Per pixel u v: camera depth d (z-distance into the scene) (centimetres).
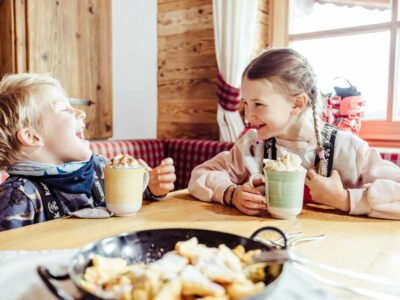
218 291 34
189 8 253
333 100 185
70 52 246
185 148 228
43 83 96
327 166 101
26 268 47
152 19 273
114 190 78
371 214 81
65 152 95
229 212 85
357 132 190
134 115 289
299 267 48
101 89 267
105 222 75
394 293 43
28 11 221
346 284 45
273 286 36
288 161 80
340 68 216
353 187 101
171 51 265
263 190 107
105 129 271
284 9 230
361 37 207
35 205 94
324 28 221
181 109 265
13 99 91
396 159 153
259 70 93
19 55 220
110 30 271
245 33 216
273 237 65
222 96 226
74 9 246
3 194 91
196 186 100
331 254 57
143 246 51
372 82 205
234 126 225
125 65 288
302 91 95
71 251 54
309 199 98
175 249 48
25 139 91
